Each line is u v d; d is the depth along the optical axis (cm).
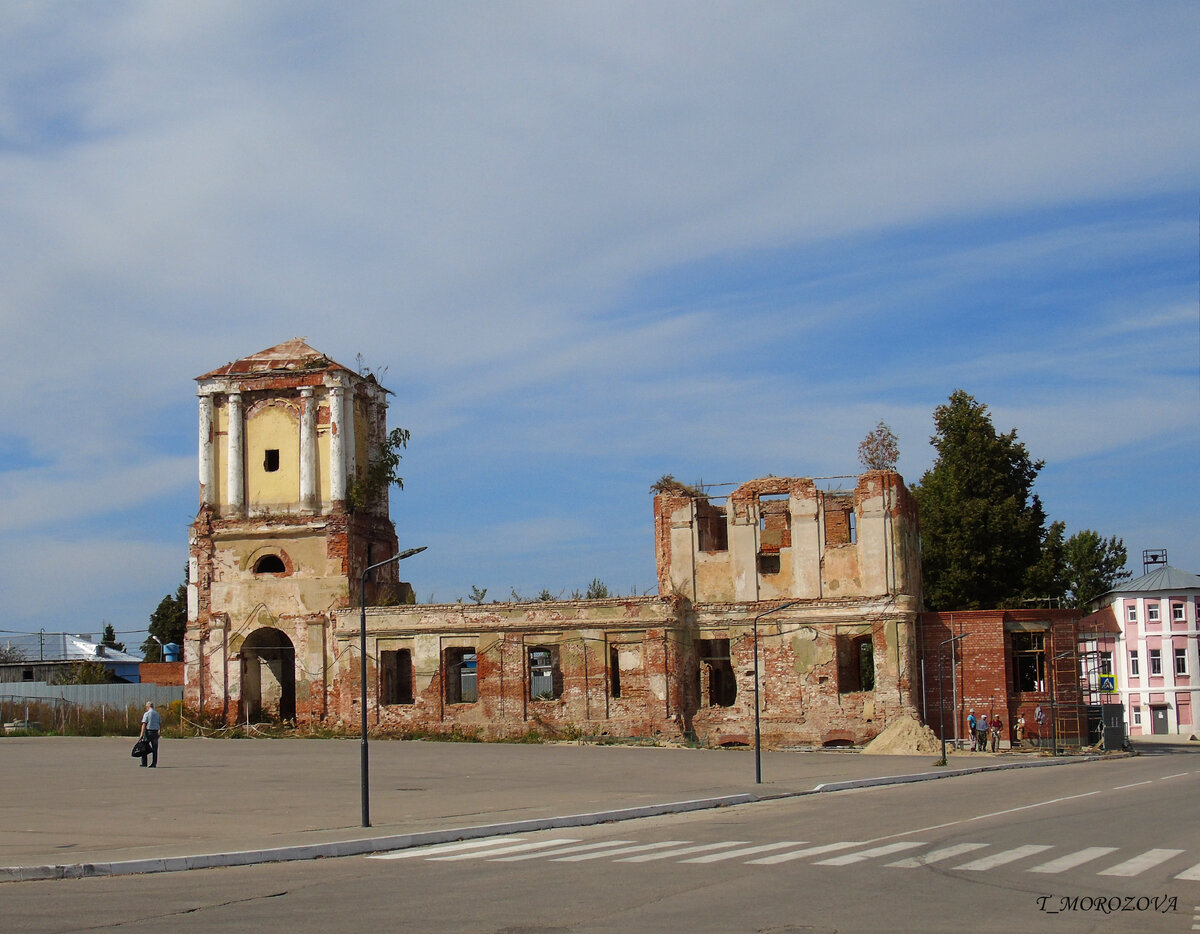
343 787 3475
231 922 1411
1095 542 9956
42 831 2411
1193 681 8894
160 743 5566
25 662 9394
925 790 3459
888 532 5669
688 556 5922
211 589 6356
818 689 5638
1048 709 5591
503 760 4600
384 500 6656
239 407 6456
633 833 2384
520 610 5916
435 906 1501
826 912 1424
